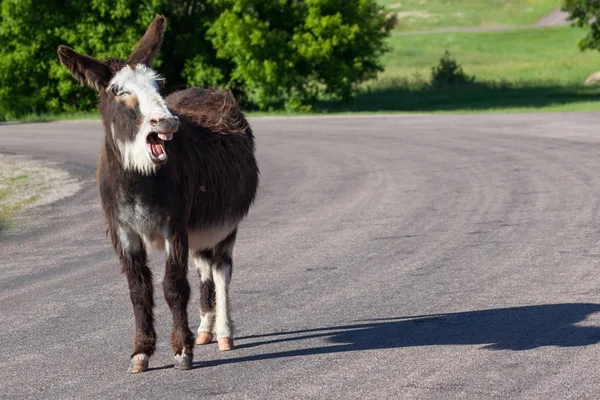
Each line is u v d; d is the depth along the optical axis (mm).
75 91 48812
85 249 12562
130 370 6930
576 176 18141
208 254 8016
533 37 101000
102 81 6598
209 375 6832
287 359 7184
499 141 26328
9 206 16984
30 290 10062
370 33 49344
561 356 6934
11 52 48938
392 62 90938
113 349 7590
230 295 9492
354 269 10586
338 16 45938
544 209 14383
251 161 8656
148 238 6875
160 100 6348
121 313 8852
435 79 69125
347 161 23062
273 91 47188
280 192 17984
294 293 9492
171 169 6848
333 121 38156
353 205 15828
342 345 7508
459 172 19734
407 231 13008
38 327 8406
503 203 15242
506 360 6887
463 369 6688
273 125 36969
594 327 7730
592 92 56688
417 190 17328
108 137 6699
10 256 12227
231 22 45281
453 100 55688
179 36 48844
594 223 12898
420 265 10664
